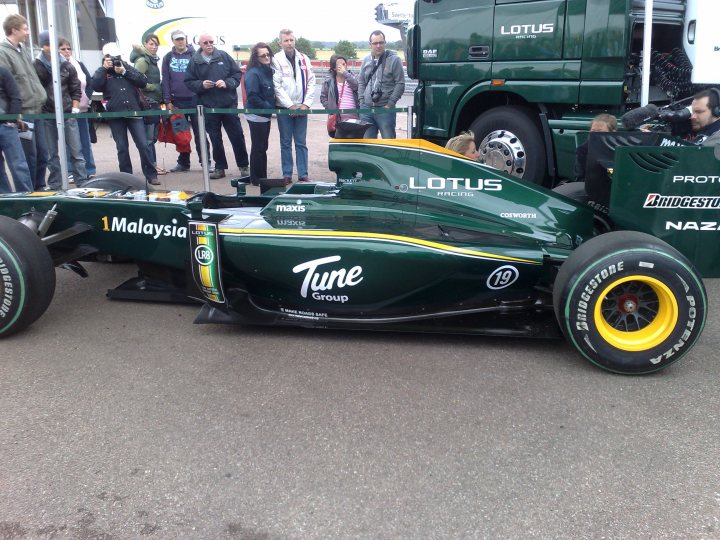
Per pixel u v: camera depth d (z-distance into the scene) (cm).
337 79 917
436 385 343
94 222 436
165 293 460
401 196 428
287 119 830
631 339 350
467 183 421
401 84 825
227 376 351
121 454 279
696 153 369
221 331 415
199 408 317
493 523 238
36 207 441
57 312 446
